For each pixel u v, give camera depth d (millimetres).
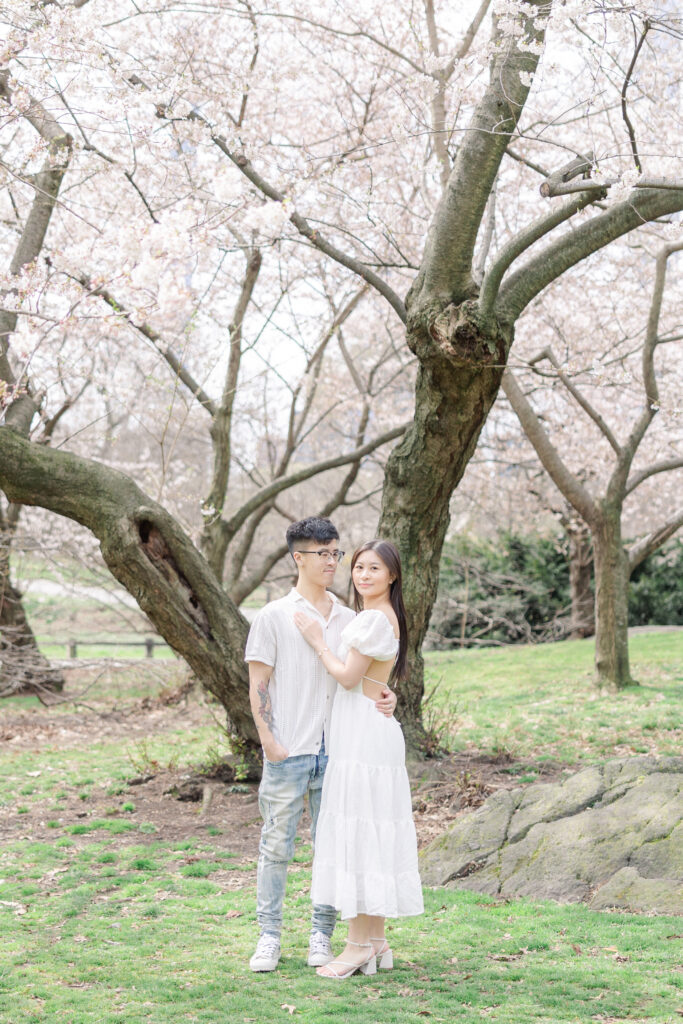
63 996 3590
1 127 7023
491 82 6195
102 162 9008
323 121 12414
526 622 20094
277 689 3963
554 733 9898
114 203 11266
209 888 5398
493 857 5516
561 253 7109
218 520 12203
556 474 12078
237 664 7586
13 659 13922
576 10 5707
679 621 19828
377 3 10297
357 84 11797
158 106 7824
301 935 4449
